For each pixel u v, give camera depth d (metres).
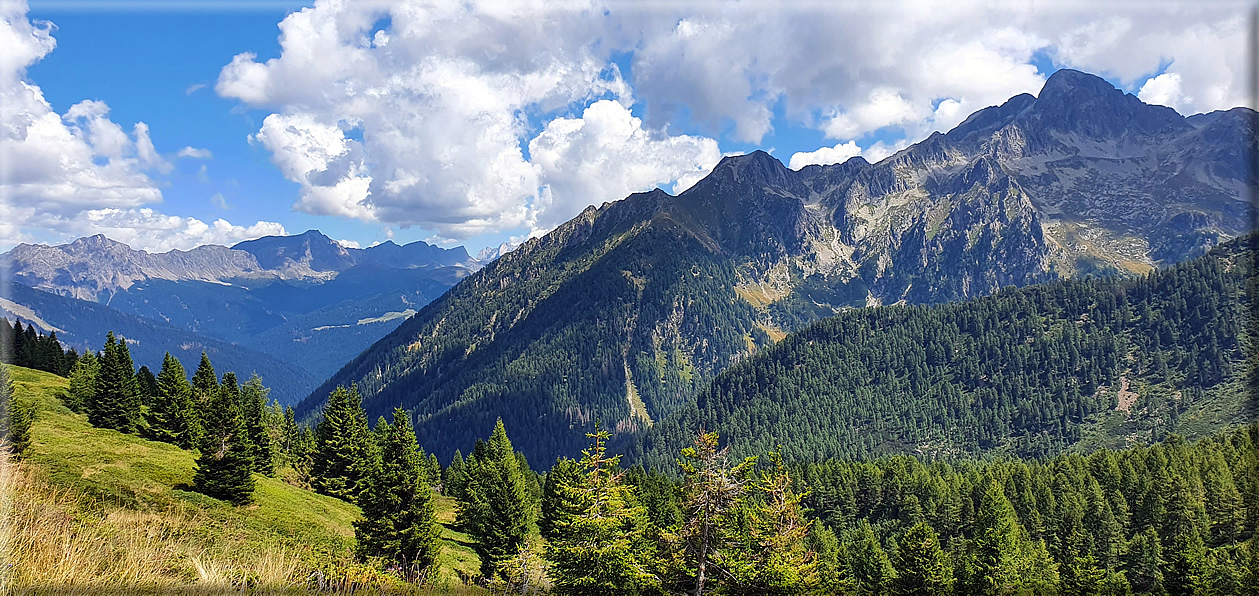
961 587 61.69
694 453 30.98
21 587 13.01
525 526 52.09
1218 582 59.25
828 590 33.31
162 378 79.50
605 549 31.61
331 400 80.69
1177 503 85.81
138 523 24.09
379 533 41.59
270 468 79.69
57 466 43.81
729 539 30.41
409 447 82.88
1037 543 85.44
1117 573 78.19
